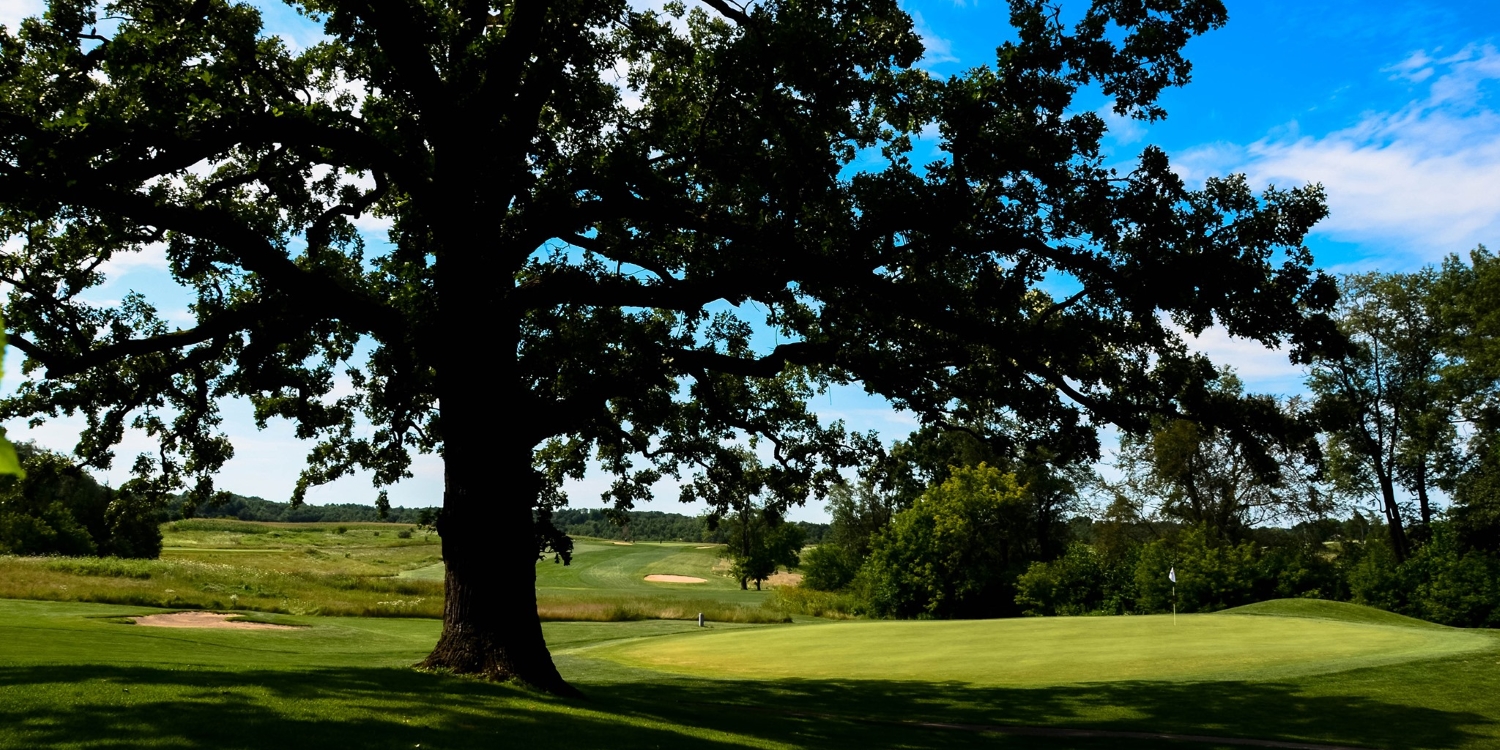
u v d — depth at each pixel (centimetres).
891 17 1197
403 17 1212
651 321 1454
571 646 2683
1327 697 1452
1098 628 2630
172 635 2114
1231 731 1265
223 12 1273
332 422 1708
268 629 2644
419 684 1135
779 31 1099
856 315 1405
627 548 14262
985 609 5294
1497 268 4022
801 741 1101
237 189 1505
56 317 1408
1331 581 4216
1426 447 4512
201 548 9594
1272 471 1254
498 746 832
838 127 1209
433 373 1439
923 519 5297
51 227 1408
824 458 1672
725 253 1249
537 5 1241
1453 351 4472
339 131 1212
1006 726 1319
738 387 1719
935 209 1120
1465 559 3612
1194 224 1113
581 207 1271
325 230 1434
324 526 15225
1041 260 1155
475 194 1280
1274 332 1113
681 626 3397
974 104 1088
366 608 3406
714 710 1329
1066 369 1277
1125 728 1295
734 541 7706
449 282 1276
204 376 1489
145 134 1085
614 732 967
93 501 6619
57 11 1162
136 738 741
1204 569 4372
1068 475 5684
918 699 1552
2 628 1777
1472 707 1369
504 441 1284
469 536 1268
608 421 1480
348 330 1575
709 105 1320
